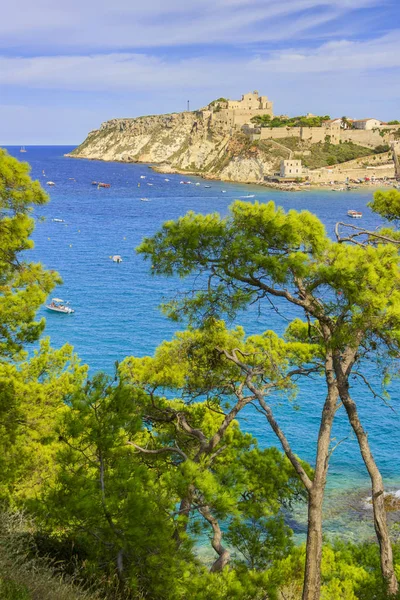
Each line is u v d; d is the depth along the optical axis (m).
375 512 13.28
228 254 12.83
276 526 14.34
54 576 10.51
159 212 161.88
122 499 11.09
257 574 12.31
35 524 12.01
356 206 170.38
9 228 13.77
